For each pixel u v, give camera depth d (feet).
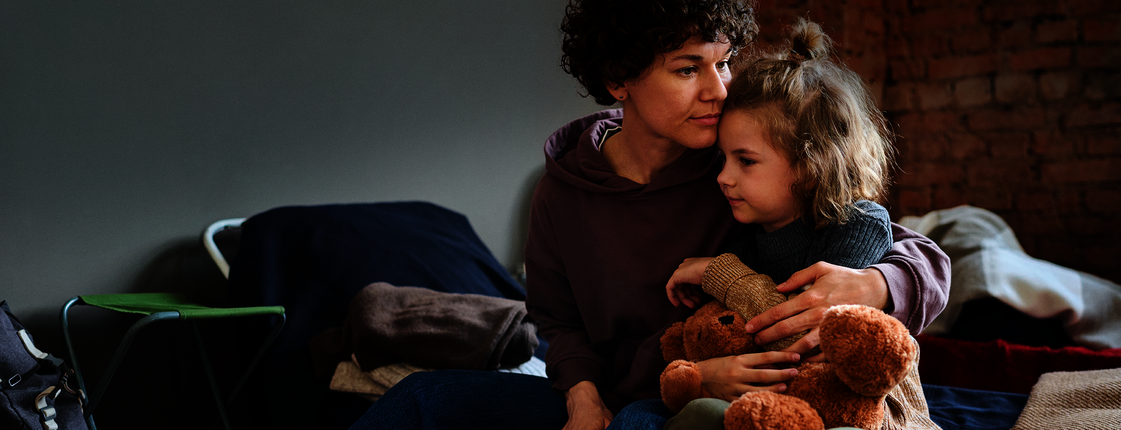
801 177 3.12
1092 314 6.53
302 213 6.75
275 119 7.26
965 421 4.47
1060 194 9.95
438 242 7.13
